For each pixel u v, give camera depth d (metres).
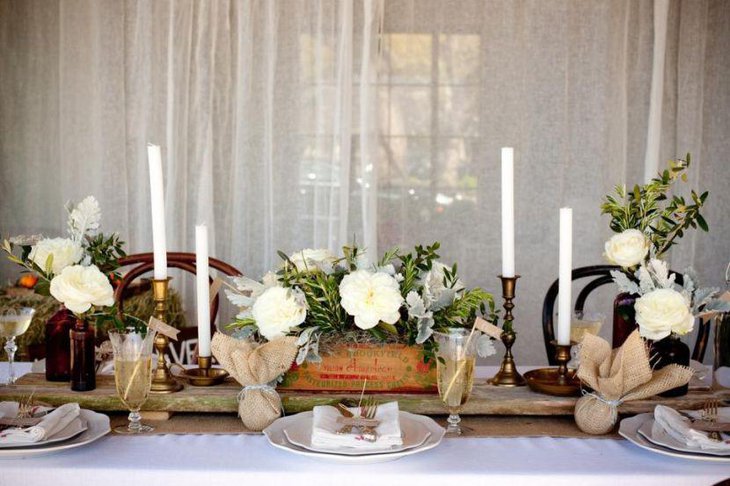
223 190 4.01
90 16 3.97
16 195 4.08
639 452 1.63
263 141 3.99
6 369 2.24
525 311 4.07
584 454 1.62
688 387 1.94
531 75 4.02
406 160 4.05
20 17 4.01
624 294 1.91
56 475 1.51
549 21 4.00
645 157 4.02
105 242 1.88
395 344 1.81
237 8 3.94
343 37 3.90
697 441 1.58
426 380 1.82
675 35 4.02
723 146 4.04
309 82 3.94
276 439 1.60
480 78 4.03
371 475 1.50
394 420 1.62
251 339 1.86
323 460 1.56
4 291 3.64
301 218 3.99
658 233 1.88
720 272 4.08
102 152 3.99
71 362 1.85
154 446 1.63
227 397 1.80
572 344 2.07
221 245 4.04
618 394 1.70
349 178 3.98
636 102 4.02
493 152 4.05
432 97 4.04
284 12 3.93
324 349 1.80
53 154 4.06
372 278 1.72
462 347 1.65
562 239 1.84
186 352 2.79
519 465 1.56
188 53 3.93
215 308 2.74
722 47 4.02
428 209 4.08
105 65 3.97
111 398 1.80
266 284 1.86
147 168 3.98
